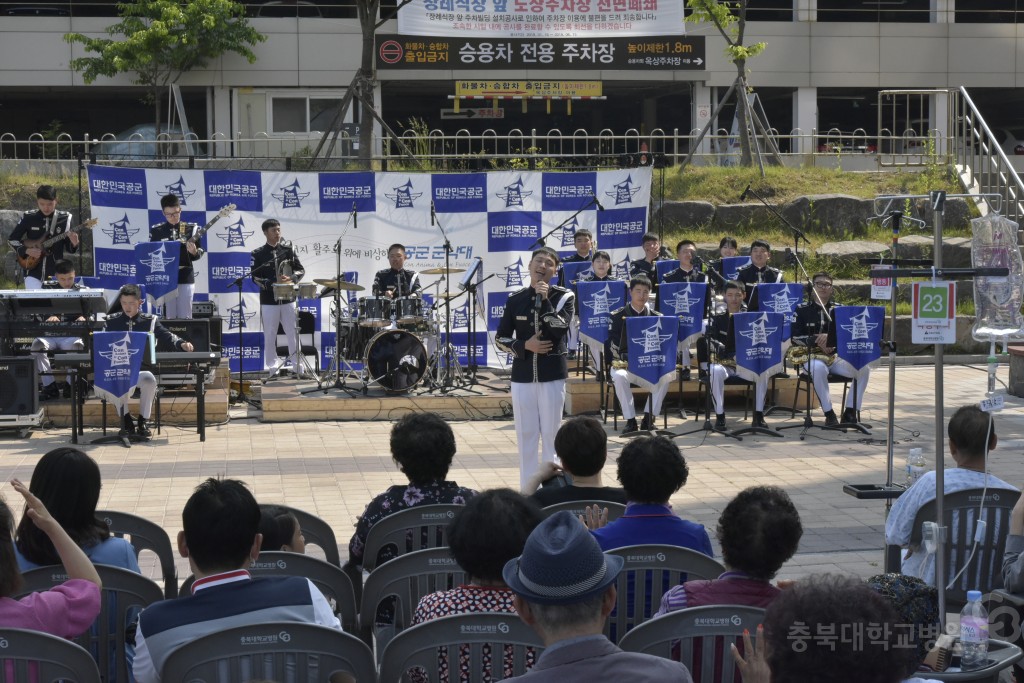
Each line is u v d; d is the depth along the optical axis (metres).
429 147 18.48
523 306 8.52
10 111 25.78
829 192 18.45
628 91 26.44
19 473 9.35
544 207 14.48
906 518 4.83
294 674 3.13
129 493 8.65
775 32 24.97
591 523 4.55
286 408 12.05
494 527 3.41
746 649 2.51
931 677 3.40
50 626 3.42
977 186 18.72
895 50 25.41
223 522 3.26
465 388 12.73
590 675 2.39
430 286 13.12
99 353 10.45
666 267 13.72
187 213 13.81
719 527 3.51
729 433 11.20
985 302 4.98
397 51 22.53
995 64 25.73
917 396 13.46
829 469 9.58
